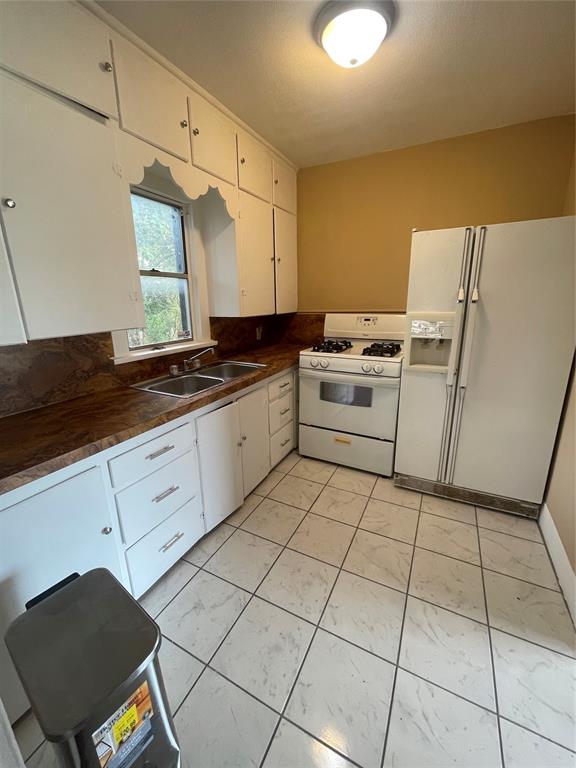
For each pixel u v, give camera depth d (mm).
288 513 2078
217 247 2334
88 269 1320
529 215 2350
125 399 1631
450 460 2137
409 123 2229
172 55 1552
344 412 2498
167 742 871
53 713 655
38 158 1124
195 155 1834
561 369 1756
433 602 1462
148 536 1448
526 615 1396
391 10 1331
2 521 944
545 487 1928
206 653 1269
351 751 987
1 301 1073
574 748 979
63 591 922
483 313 1851
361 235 2885
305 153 2682
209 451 1768
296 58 1586
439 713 1069
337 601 1475
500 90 1877
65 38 1204
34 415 1413
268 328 3309
